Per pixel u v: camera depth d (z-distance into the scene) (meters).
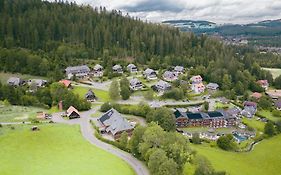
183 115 165.50
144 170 97.50
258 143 149.50
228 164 118.31
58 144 115.62
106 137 128.50
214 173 93.88
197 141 140.25
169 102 193.62
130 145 110.62
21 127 131.50
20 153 106.00
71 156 105.25
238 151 136.50
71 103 163.38
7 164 97.19
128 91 190.25
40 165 97.25
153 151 94.88
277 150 140.50
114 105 164.88
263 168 120.62
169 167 86.19
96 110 166.12
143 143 101.06
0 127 130.50
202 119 167.25
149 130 101.81
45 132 127.00
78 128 135.62
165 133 101.88
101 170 95.06
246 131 163.88
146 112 158.88
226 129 166.75
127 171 95.69
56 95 168.50
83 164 99.00
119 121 133.75
